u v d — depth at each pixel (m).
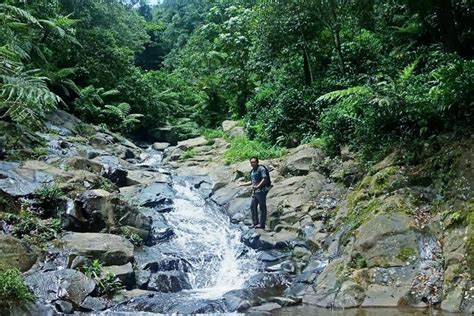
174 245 9.24
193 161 15.97
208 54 23.05
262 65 16.06
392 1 13.66
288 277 7.90
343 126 11.08
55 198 8.76
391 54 14.35
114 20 23.67
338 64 14.75
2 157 10.41
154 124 22.23
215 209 11.54
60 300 6.39
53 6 18.50
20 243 7.21
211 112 23.09
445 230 7.07
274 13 14.90
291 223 9.73
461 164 7.67
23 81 9.07
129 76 21.84
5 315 5.69
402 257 7.01
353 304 6.54
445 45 12.01
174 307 6.48
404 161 8.71
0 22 13.04
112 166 12.23
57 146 12.86
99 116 18.73
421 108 8.80
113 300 6.75
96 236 8.10
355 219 8.29
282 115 13.97
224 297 6.95
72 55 19.55
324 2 14.09
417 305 6.33
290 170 11.62
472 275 6.23
